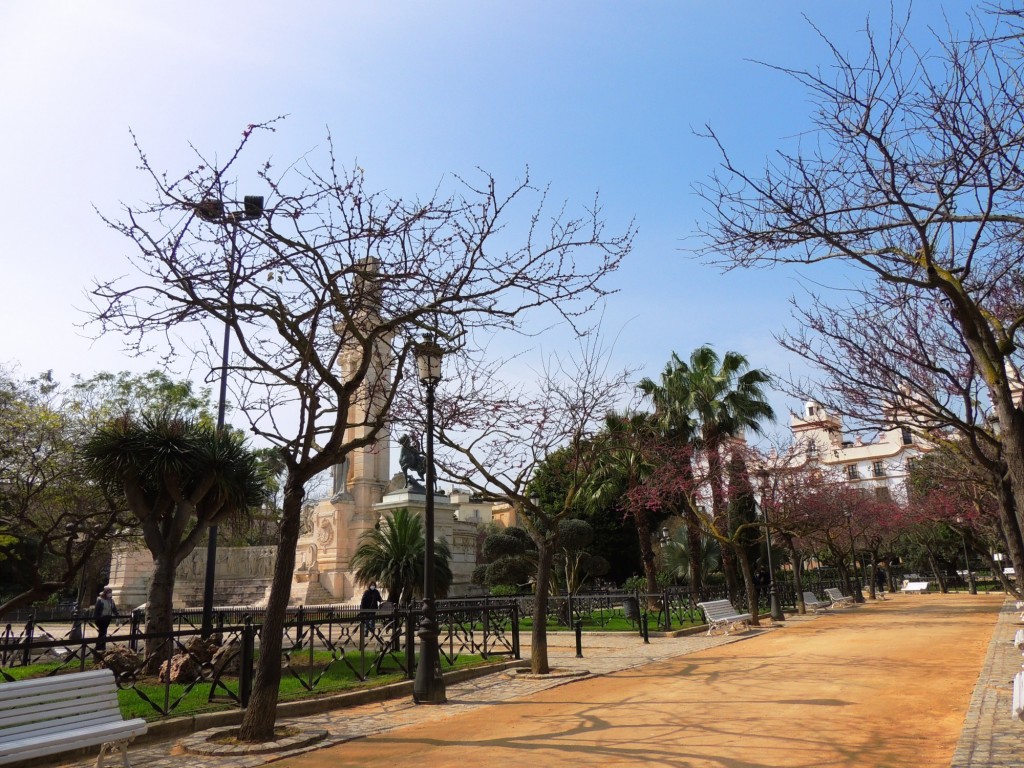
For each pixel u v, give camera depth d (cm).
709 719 908
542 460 1521
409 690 1227
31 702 677
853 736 783
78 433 1931
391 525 2561
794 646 1734
